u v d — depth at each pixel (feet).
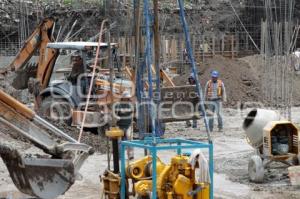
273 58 91.04
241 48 170.19
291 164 46.98
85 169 51.03
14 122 33.27
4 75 83.25
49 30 78.59
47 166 32.58
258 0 178.19
